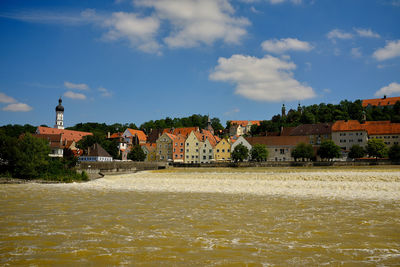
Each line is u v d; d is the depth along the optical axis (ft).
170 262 51.44
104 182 215.72
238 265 50.06
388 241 61.98
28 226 75.41
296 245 59.77
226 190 151.12
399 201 111.34
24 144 230.89
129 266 49.93
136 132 563.89
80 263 51.31
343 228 72.02
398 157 332.80
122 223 77.97
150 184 192.13
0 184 200.85
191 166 349.00
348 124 452.76
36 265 50.55
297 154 369.91
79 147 458.91
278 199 118.73
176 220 81.10
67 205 106.73
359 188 150.30
